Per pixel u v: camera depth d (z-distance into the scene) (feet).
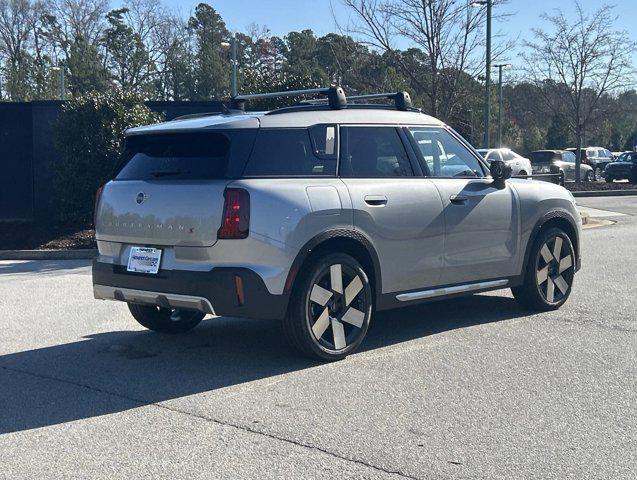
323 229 20.08
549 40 103.65
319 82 60.39
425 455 14.35
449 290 23.40
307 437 15.31
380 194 21.48
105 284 21.43
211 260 19.25
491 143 165.78
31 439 15.47
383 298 21.83
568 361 20.53
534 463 13.96
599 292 30.07
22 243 50.72
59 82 170.81
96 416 16.78
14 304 29.91
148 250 20.43
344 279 20.79
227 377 19.52
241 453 14.56
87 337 24.18
